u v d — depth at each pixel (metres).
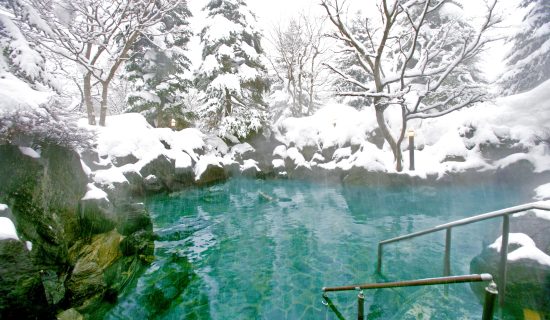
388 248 7.05
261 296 5.04
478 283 4.16
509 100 14.66
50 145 5.01
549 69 16.42
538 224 4.32
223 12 19.75
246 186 15.92
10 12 9.29
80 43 12.56
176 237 8.09
